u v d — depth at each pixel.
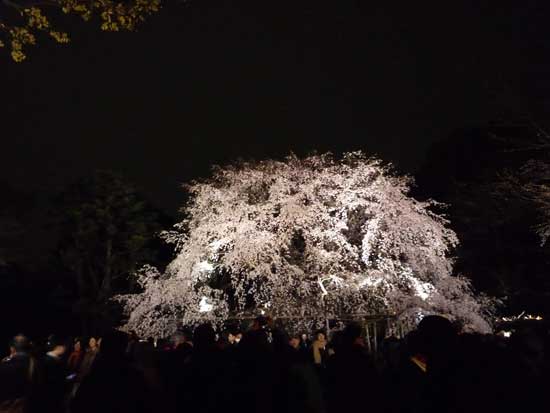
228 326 18.80
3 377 4.84
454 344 3.61
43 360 6.90
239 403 5.45
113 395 4.06
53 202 27.48
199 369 5.65
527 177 19.44
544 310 24.00
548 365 3.93
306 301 17.53
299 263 18.45
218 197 18.64
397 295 17.02
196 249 17.97
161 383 5.68
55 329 26.08
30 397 5.20
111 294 26.62
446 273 18.44
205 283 18.50
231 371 5.64
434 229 18.12
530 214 21.91
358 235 18.69
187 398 5.57
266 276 17.58
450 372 3.52
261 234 17.47
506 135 25.09
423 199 30.98
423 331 3.70
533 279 24.78
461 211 26.27
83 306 26.08
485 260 25.69
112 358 4.26
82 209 26.66
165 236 19.92
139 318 18.69
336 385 5.09
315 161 20.00
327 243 18.34
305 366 5.98
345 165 19.28
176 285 18.02
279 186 18.39
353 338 5.32
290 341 8.52
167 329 18.48
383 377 6.10
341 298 17.81
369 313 17.52
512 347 3.94
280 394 5.57
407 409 5.03
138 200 30.86
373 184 18.33
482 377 3.45
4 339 23.03
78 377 9.84
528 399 3.40
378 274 17.20
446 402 3.44
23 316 24.56
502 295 25.09
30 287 25.78
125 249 27.59
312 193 18.55
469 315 17.56
